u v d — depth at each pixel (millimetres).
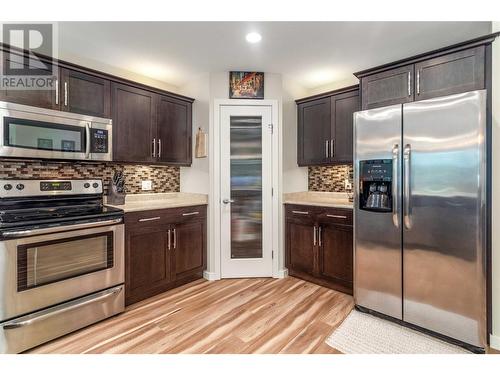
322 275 2945
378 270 2271
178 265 2924
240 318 2287
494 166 1864
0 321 1763
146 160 2904
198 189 3309
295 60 2826
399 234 2139
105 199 2867
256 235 3211
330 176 3562
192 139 3363
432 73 2066
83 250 2150
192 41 2430
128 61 2828
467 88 1931
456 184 1873
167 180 3467
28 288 1865
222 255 3178
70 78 2359
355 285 2434
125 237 2471
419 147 2018
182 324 2195
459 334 1887
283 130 3271
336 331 2094
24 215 2061
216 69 3051
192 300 2619
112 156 2615
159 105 3023
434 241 1973
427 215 1996
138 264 2572
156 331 2094
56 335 1979
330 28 2217
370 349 1872
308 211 3053
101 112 2555
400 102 2219
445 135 1906
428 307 2014
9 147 1981
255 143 3188
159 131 3020
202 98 3211
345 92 3020
